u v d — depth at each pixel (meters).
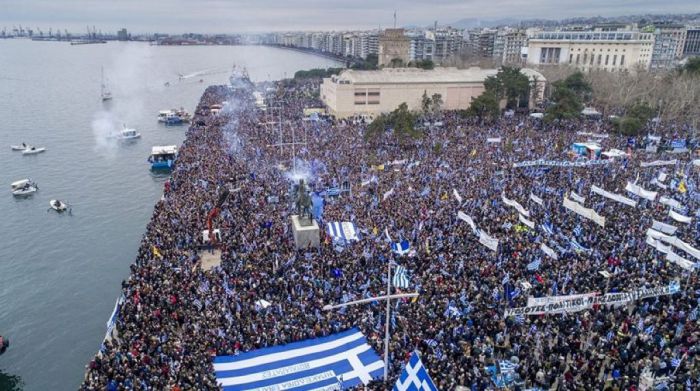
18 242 64.38
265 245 47.50
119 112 169.88
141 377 29.61
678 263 39.78
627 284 38.25
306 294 38.56
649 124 108.62
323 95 162.12
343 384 30.11
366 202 58.62
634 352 31.47
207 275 41.75
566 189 62.84
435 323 33.62
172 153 96.44
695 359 30.66
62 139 124.19
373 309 36.06
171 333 34.12
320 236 49.59
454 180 66.25
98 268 57.50
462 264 41.56
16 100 193.50
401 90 142.62
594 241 46.50
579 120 116.69
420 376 22.73
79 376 39.75
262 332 34.19
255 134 101.56
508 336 33.25
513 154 82.19
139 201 79.62
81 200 80.12
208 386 29.03
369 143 92.31
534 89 146.25
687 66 133.38
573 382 28.39
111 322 37.53
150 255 45.62
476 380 28.94
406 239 47.94
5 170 96.62
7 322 47.06
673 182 63.22
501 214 53.38
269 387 30.23
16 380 39.28
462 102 148.75
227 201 60.09
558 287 38.62
